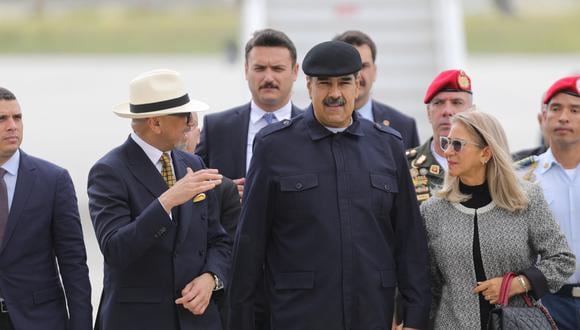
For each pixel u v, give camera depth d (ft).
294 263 48.37
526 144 178.81
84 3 410.93
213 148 64.44
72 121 206.80
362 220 48.49
